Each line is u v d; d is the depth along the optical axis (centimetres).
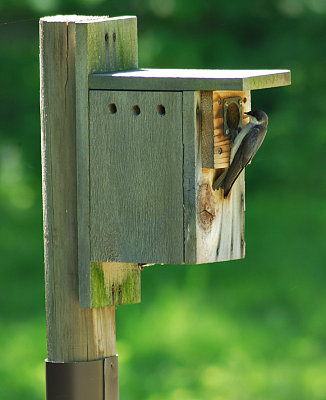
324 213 3941
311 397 3066
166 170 1451
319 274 3756
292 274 3769
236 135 1538
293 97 4031
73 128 1501
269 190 4075
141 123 1453
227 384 3125
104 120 1470
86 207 1489
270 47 3997
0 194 4188
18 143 4122
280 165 4019
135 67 1576
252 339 3366
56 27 1495
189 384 3128
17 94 4094
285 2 4009
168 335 3381
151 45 3925
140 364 3234
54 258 1523
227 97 1503
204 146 1468
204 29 4022
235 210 1580
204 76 1437
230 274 3803
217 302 3612
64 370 1518
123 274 1547
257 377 3161
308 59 3984
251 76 1449
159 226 1462
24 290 3769
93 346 1530
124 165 1468
